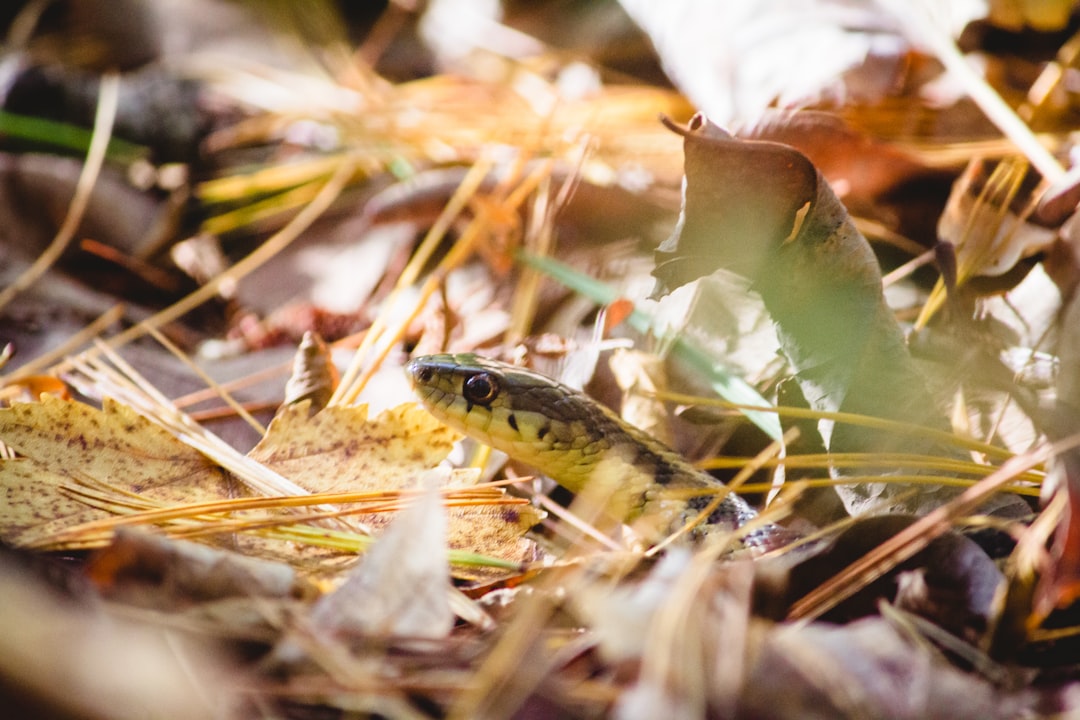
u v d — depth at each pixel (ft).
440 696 1.07
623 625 1.06
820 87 1.43
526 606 1.09
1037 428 1.22
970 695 1.06
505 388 1.27
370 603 1.09
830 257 1.20
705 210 1.20
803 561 1.12
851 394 1.20
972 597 1.10
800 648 1.07
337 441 1.22
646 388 1.30
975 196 1.35
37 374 1.30
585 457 1.26
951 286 1.27
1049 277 1.27
